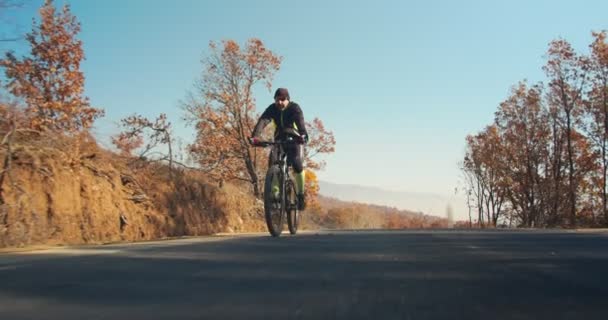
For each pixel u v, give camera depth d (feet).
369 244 17.71
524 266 12.12
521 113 161.17
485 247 16.48
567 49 131.85
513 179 170.30
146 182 42.27
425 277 10.66
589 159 146.61
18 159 30.53
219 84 120.88
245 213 57.11
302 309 8.02
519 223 173.17
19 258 14.66
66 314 7.98
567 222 135.03
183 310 8.08
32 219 28.96
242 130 117.60
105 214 35.09
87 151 37.14
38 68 60.03
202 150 109.70
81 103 61.46
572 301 8.54
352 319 7.43
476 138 186.09
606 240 18.99
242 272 11.50
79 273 11.57
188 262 13.25
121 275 11.26
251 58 120.37
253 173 108.58
